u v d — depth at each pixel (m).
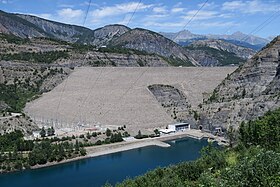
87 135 191.00
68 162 158.62
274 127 93.25
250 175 42.38
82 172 144.75
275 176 40.75
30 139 175.25
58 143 173.00
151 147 187.25
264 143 92.56
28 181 134.88
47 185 130.00
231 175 44.91
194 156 168.25
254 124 103.31
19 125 190.62
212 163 81.75
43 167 151.25
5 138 165.25
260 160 44.41
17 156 151.00
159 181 73.50
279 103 190.12
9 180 135.88
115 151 176.75
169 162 157.62
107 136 195.62
